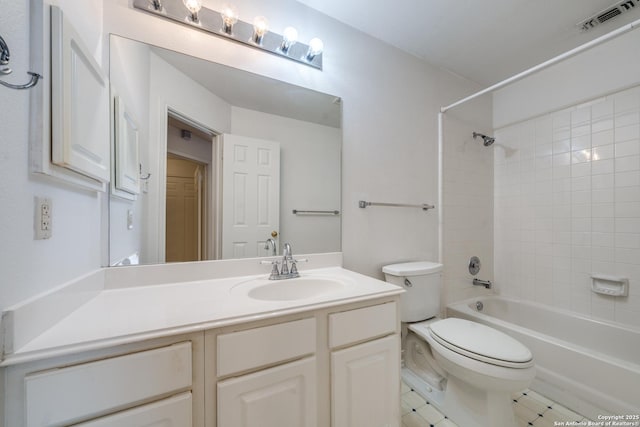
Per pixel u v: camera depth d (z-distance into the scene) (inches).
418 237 74.2
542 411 52.1
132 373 24.4
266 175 53.7
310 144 58.2
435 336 51.6
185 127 46.6
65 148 24.7
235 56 50.0
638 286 62.6
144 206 43.3
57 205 26.9
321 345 35.0
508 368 41.5
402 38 67.7
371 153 66.0
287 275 48.9
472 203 86.1
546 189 79.4
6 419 20.6
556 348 54.8
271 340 31.1
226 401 28.2
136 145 42.5
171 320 27.8
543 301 79.6
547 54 74.4
